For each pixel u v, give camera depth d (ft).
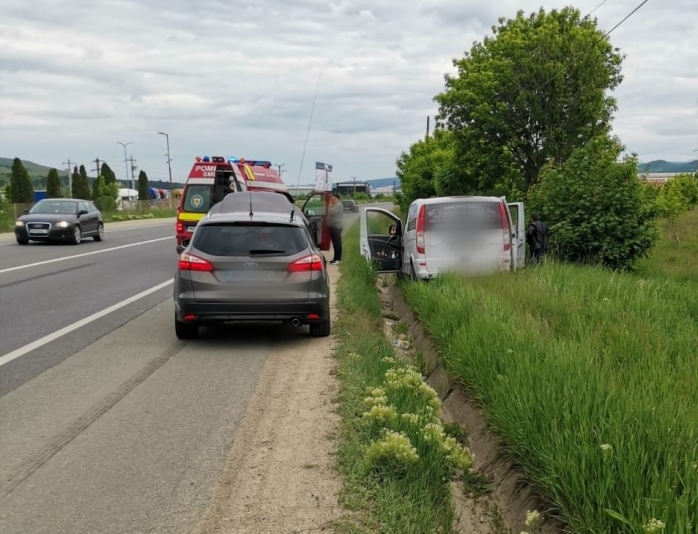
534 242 48.91
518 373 16.98
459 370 20.77
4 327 30.50
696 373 17.22
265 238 27.25
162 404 19.62
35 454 15.85
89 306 36.24
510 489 14.35
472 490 15.15
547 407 14.37
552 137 73.87
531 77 74.43
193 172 58.59
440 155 125.08
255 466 15.21
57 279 47.14
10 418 18.31
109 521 12.74
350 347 26.14
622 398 14.47
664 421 13.07
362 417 17.88
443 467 15.20
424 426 16.25
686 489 10.47
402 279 46.24
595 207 49.60
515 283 32.94
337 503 13.37
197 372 23.18
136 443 16.58
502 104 74.90
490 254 39.34
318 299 27.17
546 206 51.57
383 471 14.32
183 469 15.07
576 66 73.72
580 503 11.39
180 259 27.04
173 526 12.55
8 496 13.73
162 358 25.16
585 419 13.38
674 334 23.26
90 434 17.17
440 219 39.58
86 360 24.73
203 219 28.27
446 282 34.35
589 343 20.29
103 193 249.14
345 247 73.87
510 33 76.95
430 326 27.32
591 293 30.83
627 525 10.14
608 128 77.30
